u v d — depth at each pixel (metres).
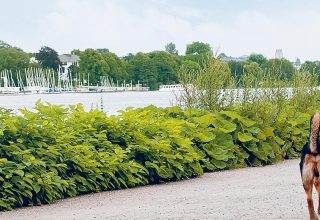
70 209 10.98
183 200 11.52
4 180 11.27
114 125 14.22
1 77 155.38
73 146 12.60
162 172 14.20
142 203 11.36
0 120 12.16
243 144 17.31
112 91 161.38
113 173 13.26
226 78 19.23
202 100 18.95
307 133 19.91
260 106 18.42
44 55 169.00
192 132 16.47
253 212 10.06
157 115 17.08
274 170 16.25
